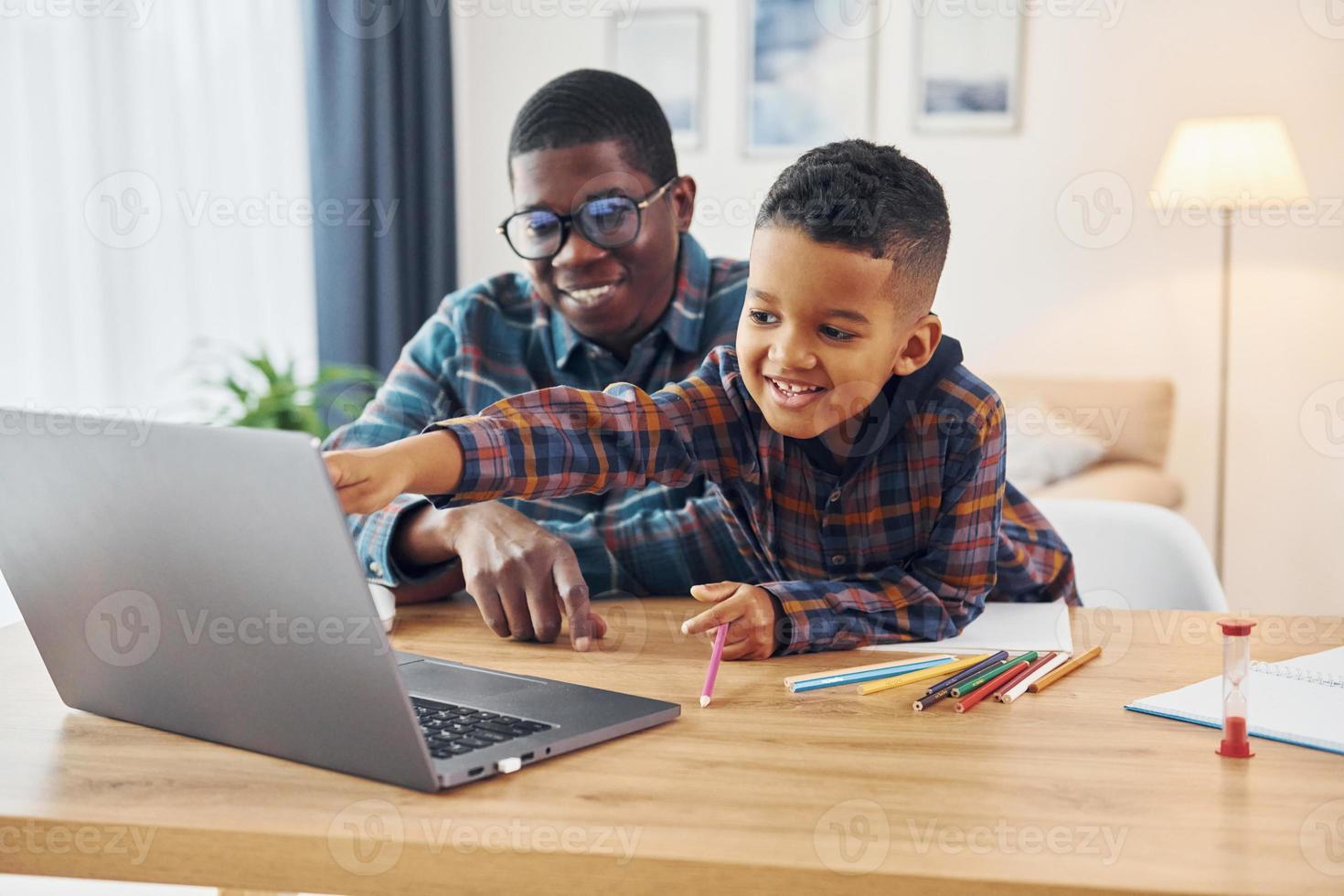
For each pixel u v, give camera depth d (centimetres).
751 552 115
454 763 65
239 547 63
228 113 276
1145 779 66
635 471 94
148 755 70
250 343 283
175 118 256
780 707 80
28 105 219
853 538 103
